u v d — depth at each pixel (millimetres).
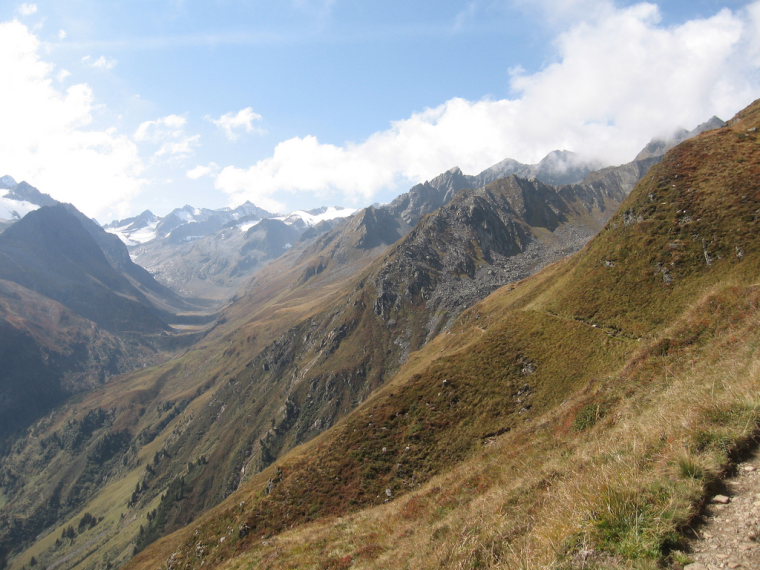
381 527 26047
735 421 10945
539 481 16375
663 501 9086
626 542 8430
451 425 55156
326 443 59656
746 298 27594
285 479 55406
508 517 14156
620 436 16094
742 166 66250
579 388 51219
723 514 8352
